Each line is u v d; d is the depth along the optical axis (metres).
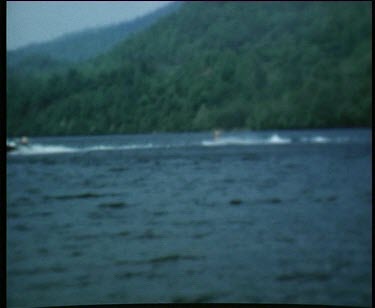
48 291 15.67
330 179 38.06
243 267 16.89
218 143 75.81
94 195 33.91
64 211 28.25
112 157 59.22
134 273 16.83
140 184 38.28
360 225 22.48
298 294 14.54
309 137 78.38
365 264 16.80
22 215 27.47
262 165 47.88
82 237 21.86
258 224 23.47
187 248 19.50
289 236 20.92
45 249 20.05
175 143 77.81
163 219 25.27
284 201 29.86
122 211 27.89
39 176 44.00
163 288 15.52
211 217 25.41
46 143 85.00
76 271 17.14
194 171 44.69
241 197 31.59
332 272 16.34
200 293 14.88
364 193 31.06
